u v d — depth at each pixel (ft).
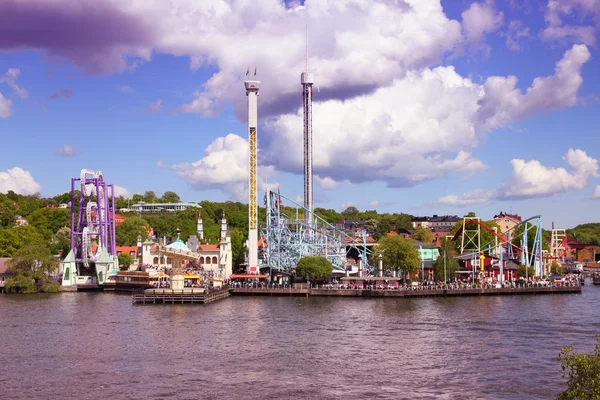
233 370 316.60
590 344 379.55
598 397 179.63
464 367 323.37
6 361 334.03
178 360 337.11
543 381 297.53
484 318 488.85
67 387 285.84
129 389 282.97
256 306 578.66
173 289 596.29
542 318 488.02
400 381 297.53
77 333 415.03
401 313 521.65
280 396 273.75
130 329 432.66
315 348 369.09
